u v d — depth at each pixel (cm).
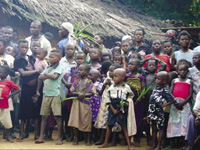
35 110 624
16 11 913
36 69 664
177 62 664
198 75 582
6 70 615
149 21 1585
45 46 766
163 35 1375
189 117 530
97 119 596
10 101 661
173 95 583
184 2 2378
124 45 763
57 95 598
